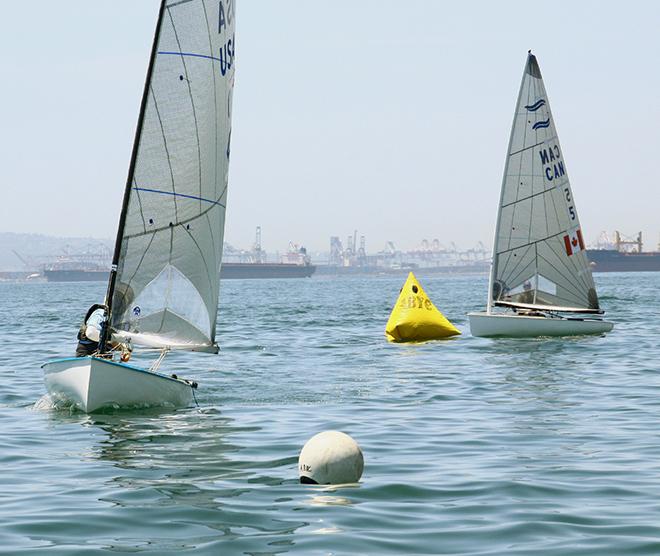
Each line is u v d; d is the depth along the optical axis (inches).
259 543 1011.9
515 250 4010.8
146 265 2026.3
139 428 1787.6
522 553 972.6
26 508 1171.3
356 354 3398.1
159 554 972.6
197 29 2058.3
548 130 4018.2
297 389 2420.0
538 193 4010.8
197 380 2628.0
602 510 1148.5
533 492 1249.4
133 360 3184.1
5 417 1942.7
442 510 1156.5
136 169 1999.3
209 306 2121.1
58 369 1937.7
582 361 3031.5
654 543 1001.5
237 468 1418.6
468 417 1931.6
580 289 4065.0
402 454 1533.0
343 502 1197.1
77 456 1521.9
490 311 4028.1
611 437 1665.8
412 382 2554.1
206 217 2092.8
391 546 1001.5
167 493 1249.4
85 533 1053.8
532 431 1743.4
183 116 2047.2
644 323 4854.8
